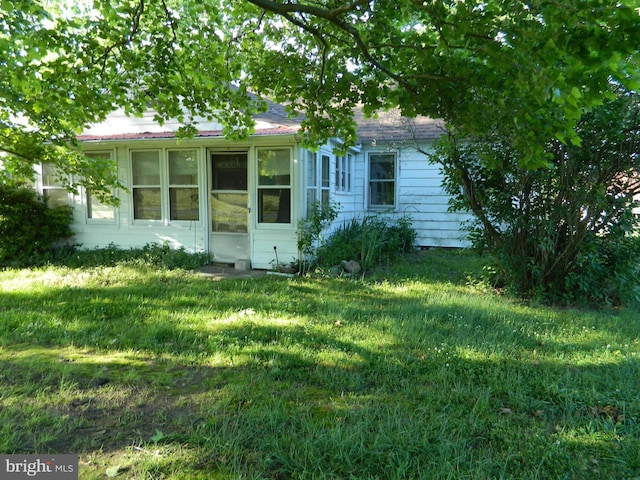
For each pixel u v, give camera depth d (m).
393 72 4.39
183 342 4.56
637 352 4.38
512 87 3.18
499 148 6.32
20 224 9.45
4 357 4.11
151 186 9.80
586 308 6.33
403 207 12.98
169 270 8.73
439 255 11.48
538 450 2.70
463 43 3.34
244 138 6.14
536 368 3.96
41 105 5.30
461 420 3.04
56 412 3.09
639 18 2.18
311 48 5.02
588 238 6.29
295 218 8.93
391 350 4.35
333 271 8.55
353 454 2.63
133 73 5.49
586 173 5.93
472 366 3.97
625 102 5.33
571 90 2.53
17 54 5.27
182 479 2.41
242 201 9.38
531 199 6.64
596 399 3.35
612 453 2.69
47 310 5.68
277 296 6.69
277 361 4.03
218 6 5.55
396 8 3.75
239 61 5.71
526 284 6.89
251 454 2.64
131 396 3.37
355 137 5.26
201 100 5.75
